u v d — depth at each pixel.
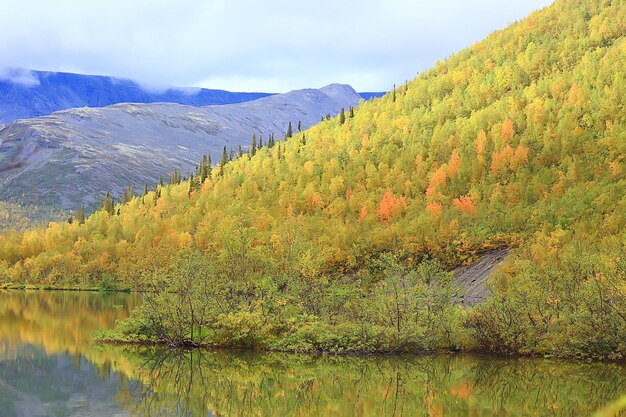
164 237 183.75
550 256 81.62
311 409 31.77
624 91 188.00
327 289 57.41
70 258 181.75
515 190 149.88
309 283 57.69
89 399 32.44
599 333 45.38
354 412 31.31
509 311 48.50
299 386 36.97
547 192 143.50
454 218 133.25
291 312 53.31
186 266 52.28
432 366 43.78
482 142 188.00
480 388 36.81
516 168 167.50
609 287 46.19
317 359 46.34
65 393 33.75
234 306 52.91
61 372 39.62
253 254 59.19
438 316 49.06
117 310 87.69
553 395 34.84
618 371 41.88
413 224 131.12
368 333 48.41
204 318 51.25
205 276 52.75
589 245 87.19
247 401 33.28
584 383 38.06
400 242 119.94
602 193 123.94
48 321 71.12
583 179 145.75
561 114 191.62
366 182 195.38
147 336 52.59
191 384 36.94
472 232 115.88
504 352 48.34
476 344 49.19
